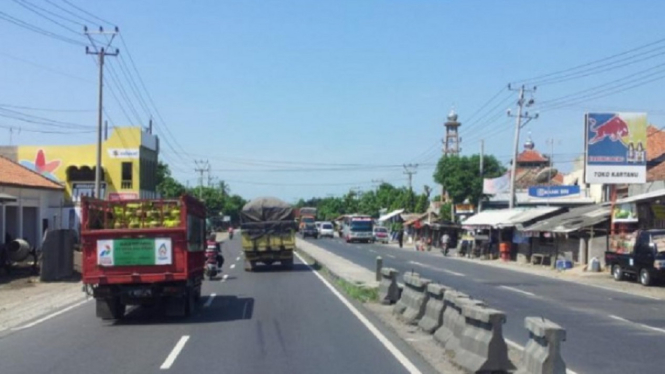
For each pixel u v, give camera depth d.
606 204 46.72
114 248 17.61
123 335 15.69
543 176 77.75
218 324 17.34
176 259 17.72
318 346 13.96
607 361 12.68
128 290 17.72
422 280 17.16
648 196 35.78
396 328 16.47
